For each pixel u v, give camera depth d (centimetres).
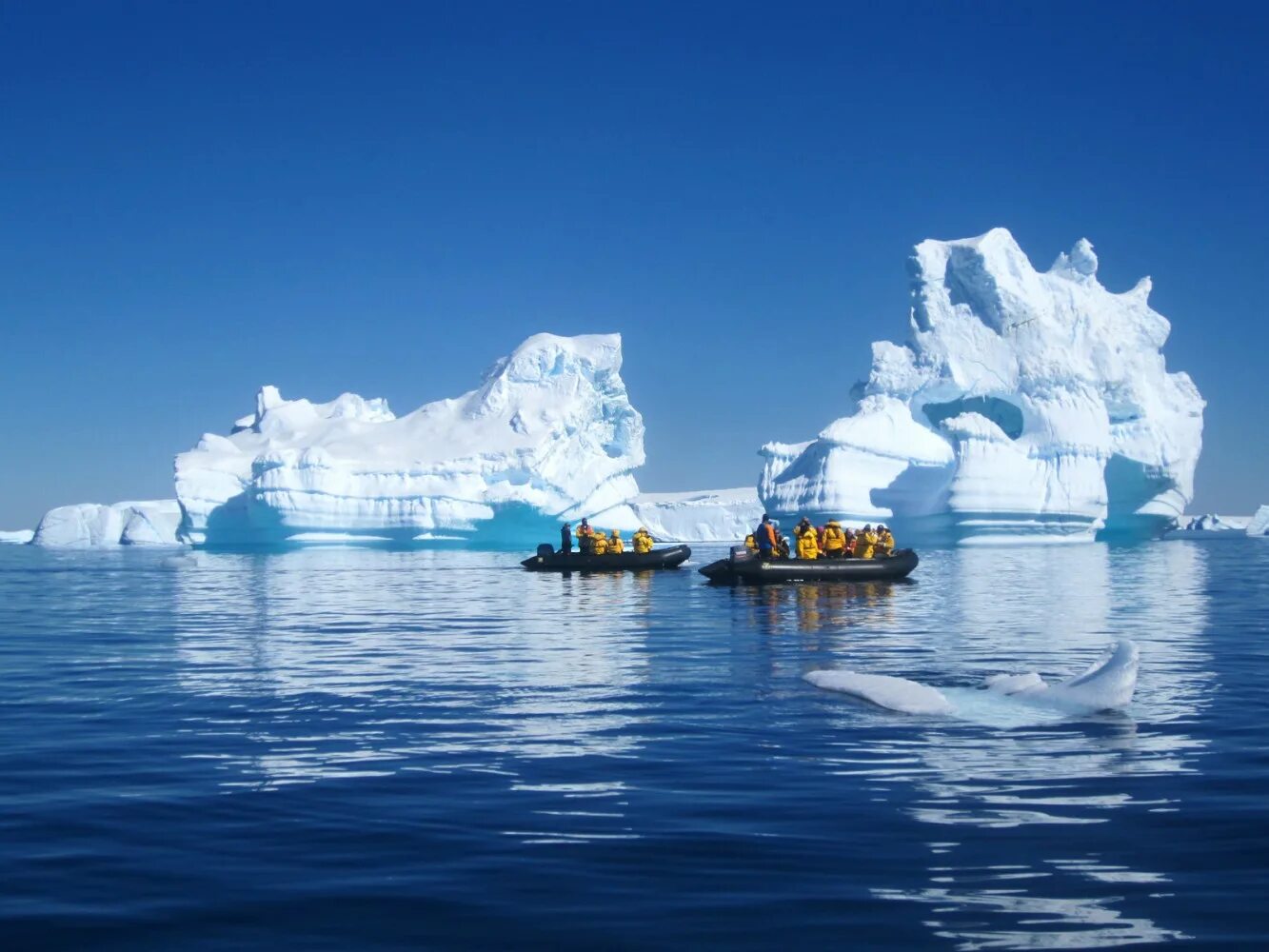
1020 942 491
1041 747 870
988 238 6788
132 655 1536
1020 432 6756
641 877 576
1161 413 6594
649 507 10038
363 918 526
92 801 735
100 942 502
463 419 7531
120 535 8969
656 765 820
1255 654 1455
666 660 1420
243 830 666
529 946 491
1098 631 1759
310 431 7900
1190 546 6444
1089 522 6341
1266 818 675
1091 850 616
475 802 724
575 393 7362
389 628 1902
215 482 7256
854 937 498
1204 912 525
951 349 6775
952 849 618
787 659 1423
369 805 717
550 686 1205
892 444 6281
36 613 2309
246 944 498
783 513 6222
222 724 997
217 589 3166
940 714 1007
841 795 732
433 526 6694
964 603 2359
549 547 3962
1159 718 987
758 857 607
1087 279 6944
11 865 605
